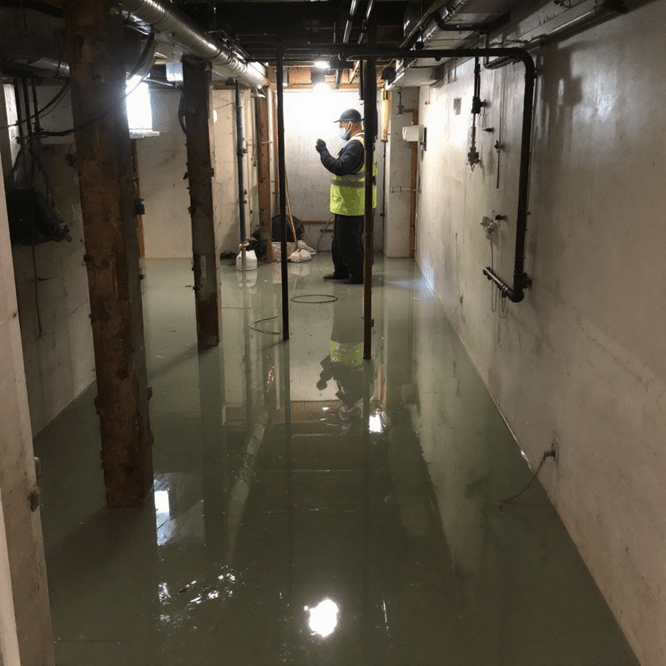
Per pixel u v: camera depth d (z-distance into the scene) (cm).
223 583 237
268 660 201
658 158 177
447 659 200
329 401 400
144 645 208
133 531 269
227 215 822
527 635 209
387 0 408
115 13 248
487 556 250
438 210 620
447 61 535
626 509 202
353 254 682
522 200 300
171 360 472
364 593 230
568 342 257
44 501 291
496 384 389
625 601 204
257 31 457
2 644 101
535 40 285
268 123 799
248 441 350
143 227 822
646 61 185
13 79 319
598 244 223
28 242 313
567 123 256
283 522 275
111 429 277
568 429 259
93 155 251
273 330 541
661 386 176
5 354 106
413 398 402
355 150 635
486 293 414
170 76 469
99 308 265
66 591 233
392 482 307
